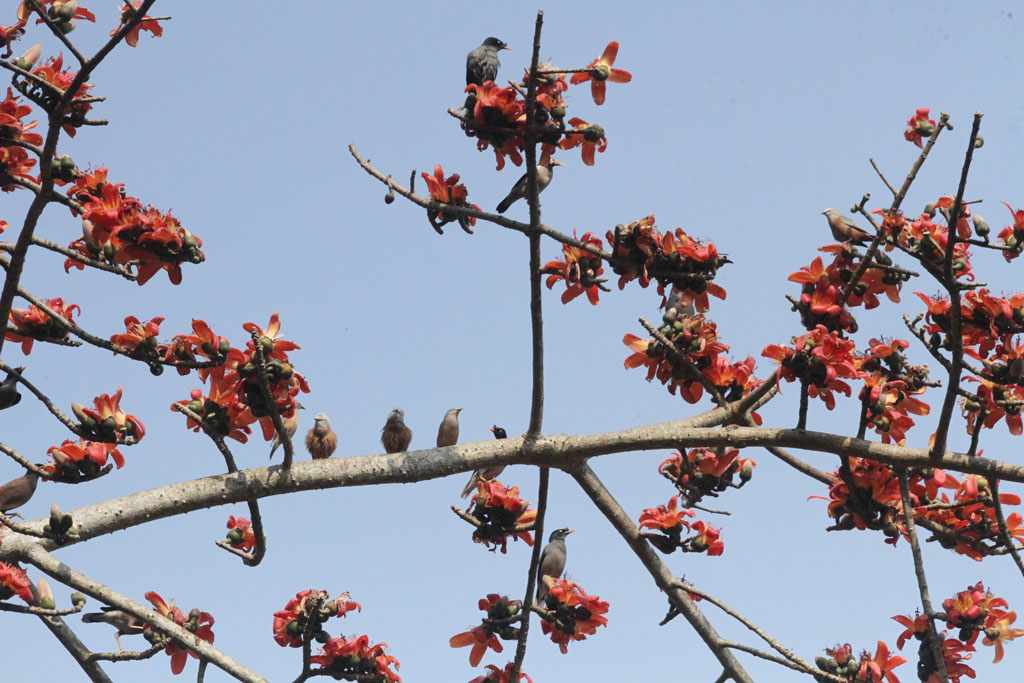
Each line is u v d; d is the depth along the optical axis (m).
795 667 11.41
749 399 11.75
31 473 11.46
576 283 11.68
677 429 11.80
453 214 11.50
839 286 11.06
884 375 11.31
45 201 10.85
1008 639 11.69
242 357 10.44
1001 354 11.08
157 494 11.34
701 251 11.05
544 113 10.55
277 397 10.72
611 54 10.75
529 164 10.77
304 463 11.70
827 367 10.41
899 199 10.91
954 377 10.79
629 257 11.18
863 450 11.23
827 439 11.34
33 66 11.32
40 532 10.80
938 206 11.05
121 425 11.48
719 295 11.48
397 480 11.81
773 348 10.64
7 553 11.05
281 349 10.66
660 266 11.16
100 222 10.80
